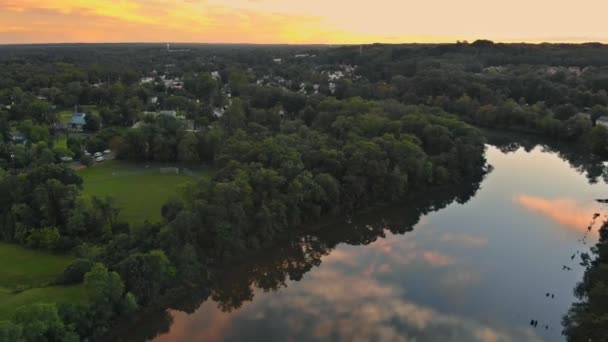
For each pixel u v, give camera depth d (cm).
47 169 10538
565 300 8256
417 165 13162
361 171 12262
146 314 7525
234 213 9312
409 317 7831
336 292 8625
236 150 12575
